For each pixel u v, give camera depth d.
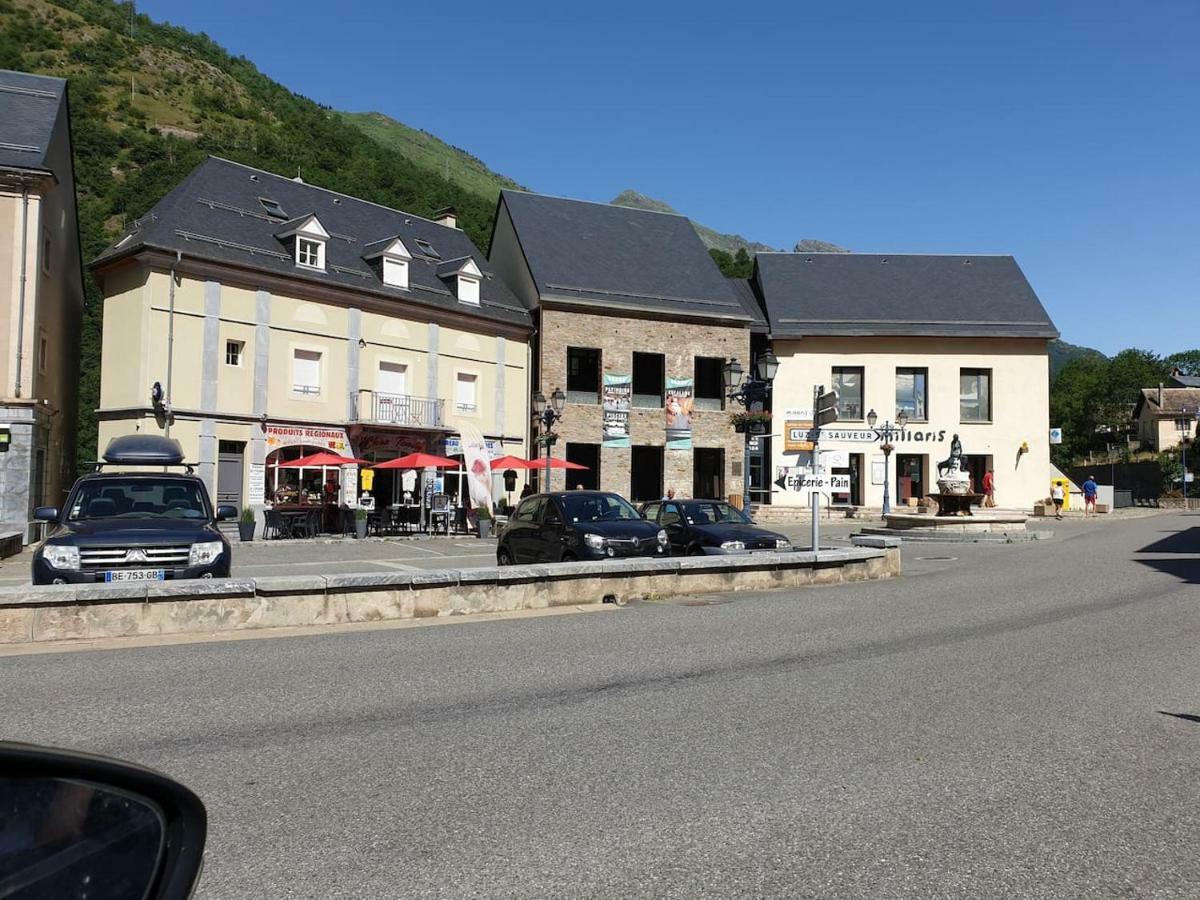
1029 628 9.43
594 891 3.31
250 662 7.53
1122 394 101.88
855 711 5.99
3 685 6.62
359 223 34.25
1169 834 3.90
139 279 26.11
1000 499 39.97
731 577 12.70
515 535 15.08
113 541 9.47
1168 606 10.94
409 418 31.97
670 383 38.28
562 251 38.53
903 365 40.22
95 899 1.45
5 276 23.78
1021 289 42.28
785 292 42.03
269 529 27.03
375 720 5.73
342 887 3.33
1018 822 4.03
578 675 7.10
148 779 1.62
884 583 13.74
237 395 27.55
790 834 3.88
